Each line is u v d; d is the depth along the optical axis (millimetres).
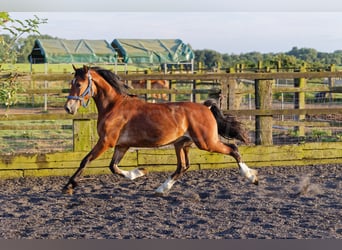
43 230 6168
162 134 7812
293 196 7836
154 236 5902
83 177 9336
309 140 12758
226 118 8250
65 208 7262
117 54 28625
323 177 9109
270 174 9445
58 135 14539
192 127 7922
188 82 17266
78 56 27312
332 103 18844
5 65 8984
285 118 16953
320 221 6488
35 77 9211
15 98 9039
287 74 10023
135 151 9688
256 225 6344
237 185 8602
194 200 7641
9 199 7781
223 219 6621
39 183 8883
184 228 6250
